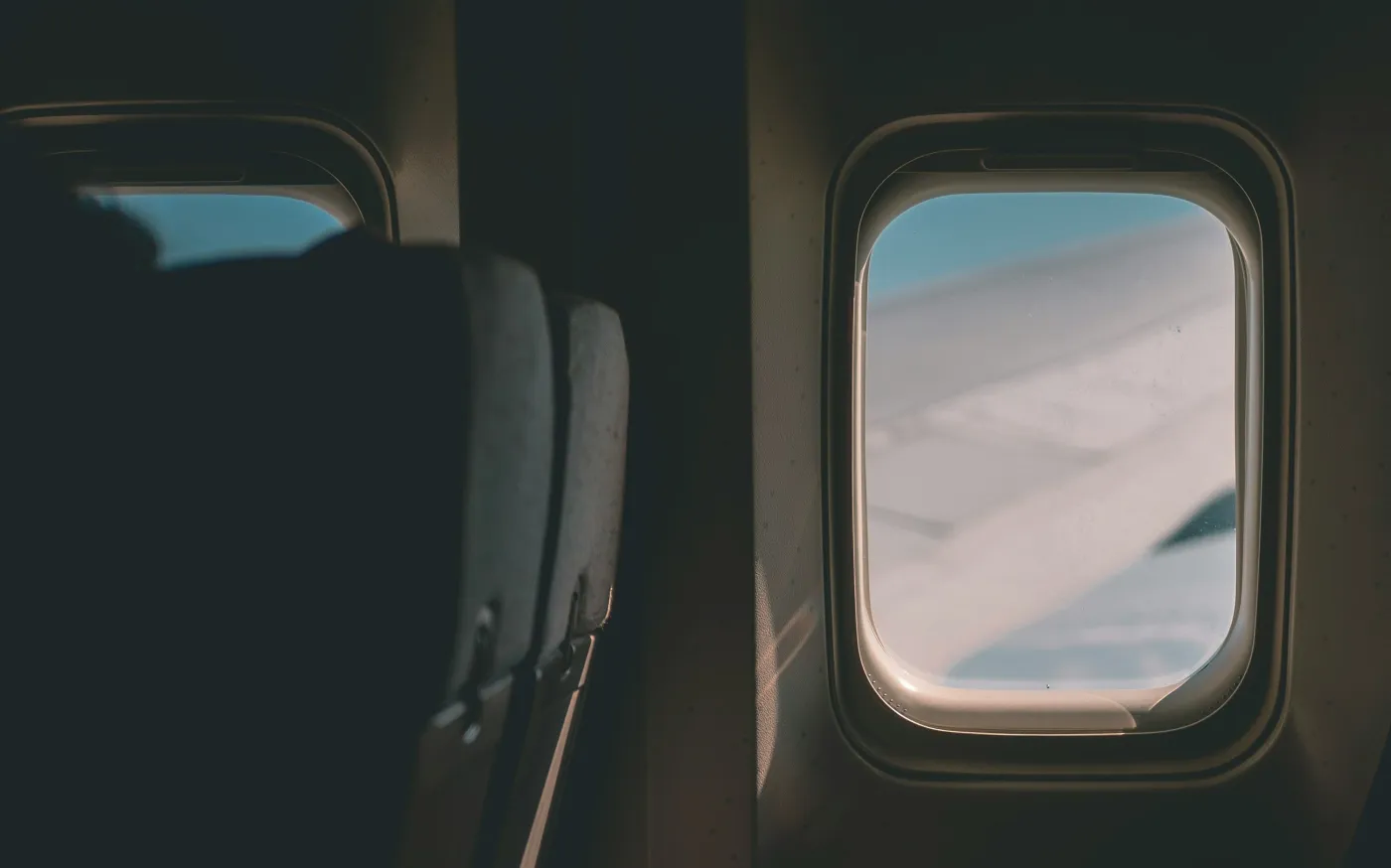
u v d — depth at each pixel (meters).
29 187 0.85
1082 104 2.23
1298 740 2.32
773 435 2.27
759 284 2.24
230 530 0.88
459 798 1.12
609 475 1.60
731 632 2.24
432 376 0.88
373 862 0.96
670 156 2.22
